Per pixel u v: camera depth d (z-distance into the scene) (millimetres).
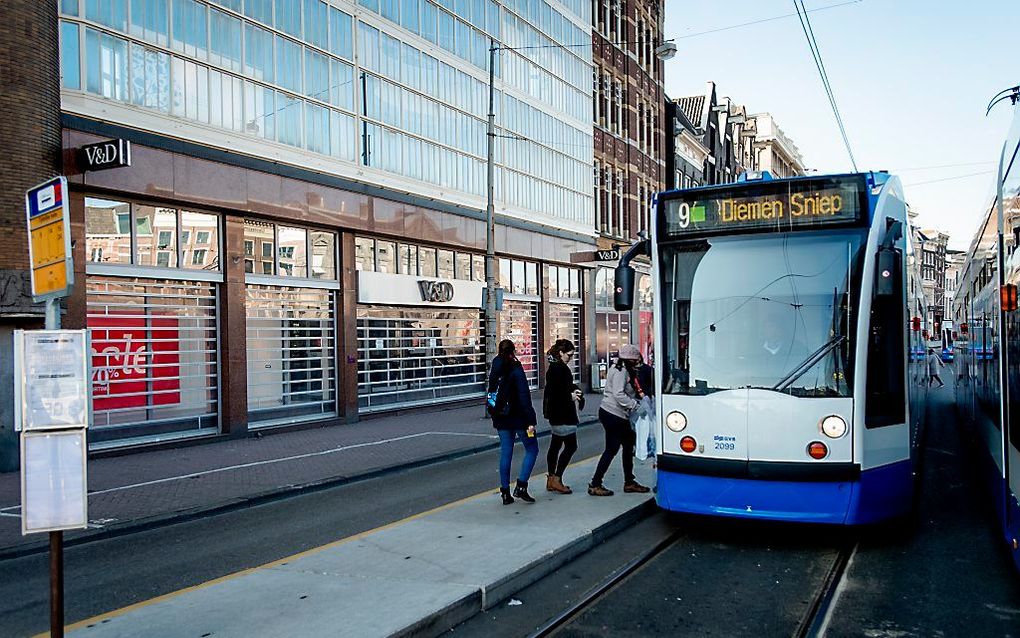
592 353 30578
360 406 19547
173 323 15008
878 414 7043
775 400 7016
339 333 18844
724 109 47656
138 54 14047
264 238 16891
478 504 8695
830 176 7289
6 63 11703
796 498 6875
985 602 5758
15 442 11984
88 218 13477
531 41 26641
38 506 4004
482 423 18641
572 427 9258
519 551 6645
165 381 14867
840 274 7164
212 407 15797
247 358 16484
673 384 7500
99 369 13680
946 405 23625
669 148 39594
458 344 23422
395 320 20891
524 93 26094
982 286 9781
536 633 5184
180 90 14766
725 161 48938
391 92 20094
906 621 5391
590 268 30484
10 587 6492
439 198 21656
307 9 17609
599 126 31828
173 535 8406
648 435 10055
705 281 7586
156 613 5246
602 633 5223
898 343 7500
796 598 5895
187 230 15234
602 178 32594
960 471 11555
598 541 7457
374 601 5406
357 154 18922
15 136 11750
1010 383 6172
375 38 19578
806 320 7164
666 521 8352
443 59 22109
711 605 5754
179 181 14641
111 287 13891
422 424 18609
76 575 6840
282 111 16938
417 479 11594
